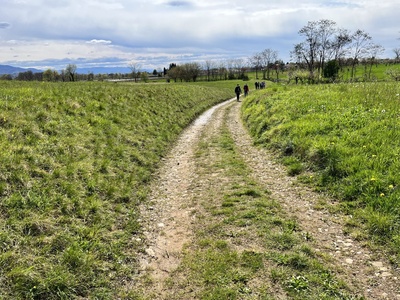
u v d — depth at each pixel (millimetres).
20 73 84750
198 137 18109
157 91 25859
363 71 82312
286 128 13344
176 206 8727
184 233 7176
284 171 10516
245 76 123938
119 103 17234
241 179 10297
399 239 5914
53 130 10305
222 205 8344
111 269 5785
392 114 11594
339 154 9312
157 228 7543
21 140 8703
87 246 6082
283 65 126375
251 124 19047
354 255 5879
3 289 4609
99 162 9922
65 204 7082
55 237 5969
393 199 6852
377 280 5191
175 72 123000
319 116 13234
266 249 6141
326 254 5922
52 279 4996
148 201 9117
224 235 6805
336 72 58812
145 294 5242
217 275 5496
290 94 20906
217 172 11258
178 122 21219
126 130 14242
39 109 11133
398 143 9062
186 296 5121
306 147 10867
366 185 7727
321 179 8938
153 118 18484
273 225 7027
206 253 6199
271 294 4945
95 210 7512
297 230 6797
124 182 9695
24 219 6055
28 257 5289
